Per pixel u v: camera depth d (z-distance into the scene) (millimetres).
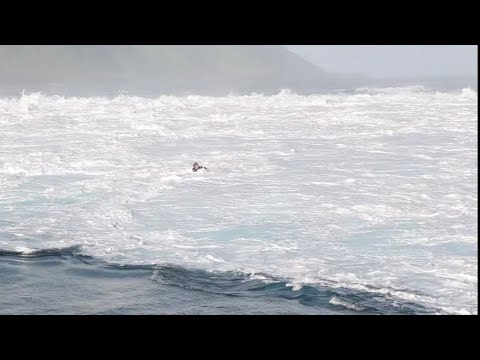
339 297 11266
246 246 13734
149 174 20266
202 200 17172
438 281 11797
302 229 14727
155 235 14508
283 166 21109
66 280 12227
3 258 13211
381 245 13680
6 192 18188
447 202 16828
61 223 15414
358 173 20047
